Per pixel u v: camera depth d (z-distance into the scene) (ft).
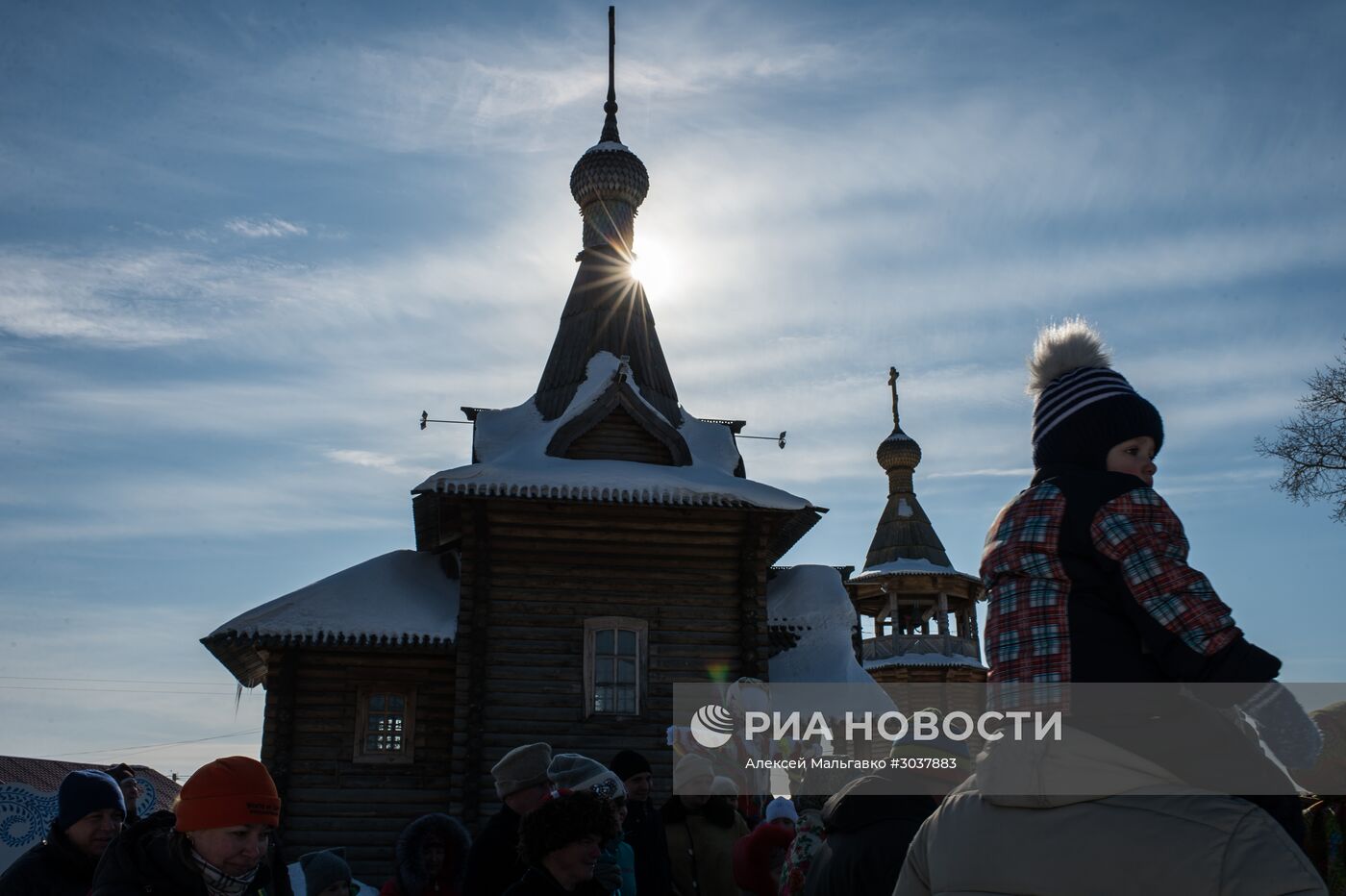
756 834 23.18
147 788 36.50
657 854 22.65
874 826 12.82
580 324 91.56
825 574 83.97
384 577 76.79
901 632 153.38
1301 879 6.99
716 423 93.04
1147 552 7.95
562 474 72.28
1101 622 8.07
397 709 72.95
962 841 8.25
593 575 72.02
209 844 13.15
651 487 71.56
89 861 18.30
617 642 71.20
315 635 70.23
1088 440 8.74
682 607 72.49
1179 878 7.23
